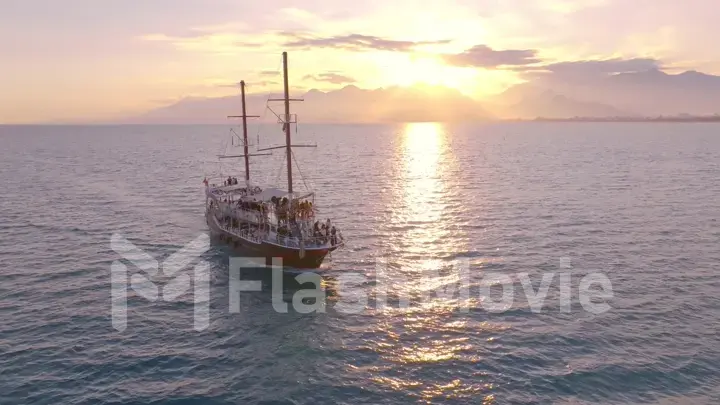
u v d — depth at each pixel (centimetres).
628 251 5438
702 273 4719
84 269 4938
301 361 3188
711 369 3041
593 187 10019
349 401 2750
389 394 2814
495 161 16438
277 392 2842
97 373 3014
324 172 13525
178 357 3228
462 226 6725
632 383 2897
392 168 14488
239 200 6006
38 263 5100
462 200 8769
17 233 6309
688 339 3419
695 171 12475
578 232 6288
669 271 4778
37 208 7988
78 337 3478
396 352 3288
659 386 2869
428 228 6638
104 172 13175
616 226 6588
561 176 11912
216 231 6041
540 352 3253
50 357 3188
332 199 8919
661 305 3984
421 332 3569
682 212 7444
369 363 3155
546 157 17675
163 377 2995
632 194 9106
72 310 3941
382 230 6544
